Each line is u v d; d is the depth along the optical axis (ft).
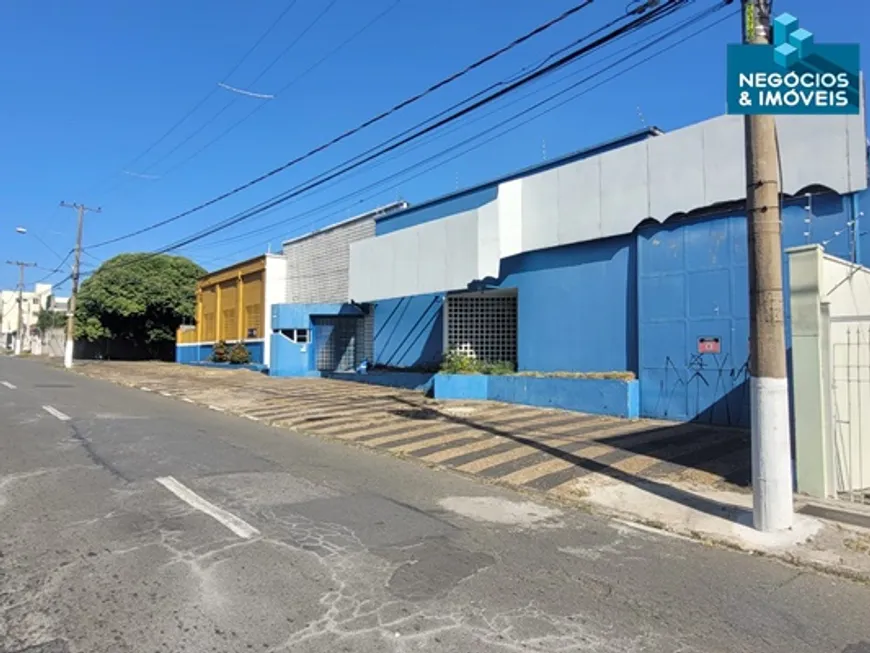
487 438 35.27
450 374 53.21
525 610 13.67
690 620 13.50
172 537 17.76
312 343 82.23
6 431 36.27
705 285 38.29
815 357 23.63
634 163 42.29
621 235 43.39
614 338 44.09
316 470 27.66
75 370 100.63
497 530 19.65
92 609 13.16
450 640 12.15
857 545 18.22
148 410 48.21
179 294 140.77
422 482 26.16
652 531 20.07
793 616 13.83
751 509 21.75
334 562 16.14
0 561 15.79
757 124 20.15
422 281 55.31
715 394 37.58
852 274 26.23
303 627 12.52
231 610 13.21
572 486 25.38
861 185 31.60
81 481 24.31
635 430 36.50
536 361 49.65
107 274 136.67
